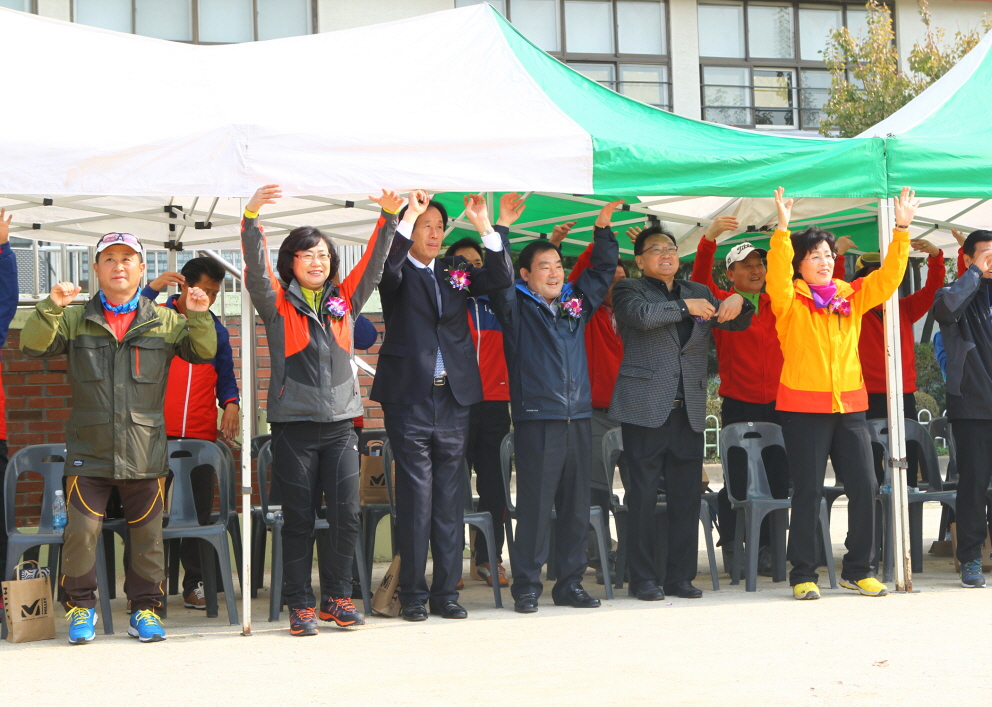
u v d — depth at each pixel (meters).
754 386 6.06
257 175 4.23
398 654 3.95
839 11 16.58
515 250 7.97
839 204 6.66
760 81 16.30
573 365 4.81
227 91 4.67
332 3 14.48
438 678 3.56
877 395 6.26
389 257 4.54
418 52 5.16
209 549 5.01
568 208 6.48
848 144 4.93
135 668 3.81
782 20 16.41
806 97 16.45
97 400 4.28
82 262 8.53
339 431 4.41
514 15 15.44
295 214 6.20
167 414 5.34
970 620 4.32
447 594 4.74
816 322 4.92
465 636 4.26
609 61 15.75
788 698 3.20
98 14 13.82
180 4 14.11
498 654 3.91
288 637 4.35
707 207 6.98
